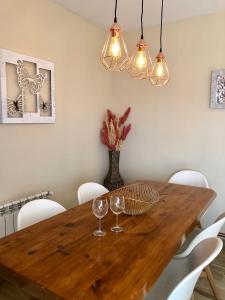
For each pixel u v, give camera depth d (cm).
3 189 218
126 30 327
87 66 306
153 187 231
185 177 276
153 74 199
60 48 265
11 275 103
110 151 328
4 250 118
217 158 287
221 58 275
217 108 280
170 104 310
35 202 172
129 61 183
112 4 257
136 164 343
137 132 338
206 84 285
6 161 219
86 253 116
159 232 139
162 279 140
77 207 178
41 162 254
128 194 195
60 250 118
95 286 92
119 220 156
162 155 322
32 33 233
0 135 213
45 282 94
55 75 262
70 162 291
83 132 308
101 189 227
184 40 293
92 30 309
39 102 244
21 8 222
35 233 137
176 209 176
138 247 122
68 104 282
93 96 320
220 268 230
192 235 195
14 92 221
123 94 343
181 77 299
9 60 212
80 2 254
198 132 295
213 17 275
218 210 290
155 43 313
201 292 197
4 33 209
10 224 220
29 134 238
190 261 142
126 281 95
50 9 250
